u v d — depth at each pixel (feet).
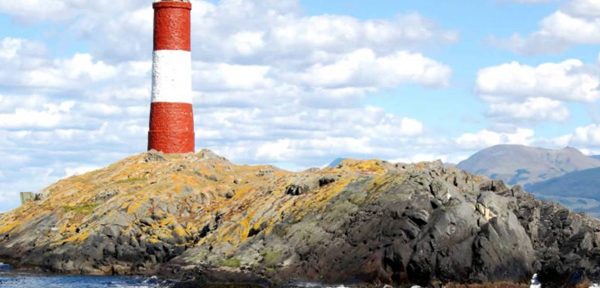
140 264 303.48
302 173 327.47
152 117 369.71
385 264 248.11
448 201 257.75
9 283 278.46
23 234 334.03
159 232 309.22
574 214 273.13
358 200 270.26
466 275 242.78
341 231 262.88
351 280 249.34
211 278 256.32
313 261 259.19
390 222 254.47
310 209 278.46
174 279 271.08
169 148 369.91
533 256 255.09
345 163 324.60
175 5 360.28
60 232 324.19
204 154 376.27
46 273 304.71
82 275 299.38
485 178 301.43
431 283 242.37
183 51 363.97
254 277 255.50
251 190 329.11
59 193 364.38
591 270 244.22
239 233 286.87
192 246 302.66
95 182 366.22
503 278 244.42
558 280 246.88
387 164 319.27
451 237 246.68
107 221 314.55
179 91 365.81
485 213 255.50
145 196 328.29
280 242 271.90
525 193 285.43
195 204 331.98
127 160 387.75
